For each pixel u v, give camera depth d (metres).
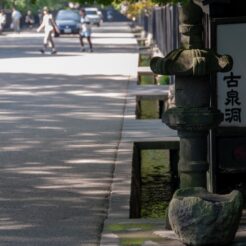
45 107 31.14
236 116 16.95
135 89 37.12
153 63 13.59
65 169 19.58
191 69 13.20
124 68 48.56
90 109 30.58
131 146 22.47
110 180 18.27
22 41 86.81
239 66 16.84
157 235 13.48
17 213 15.38
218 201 12.77
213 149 16.92
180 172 13.74
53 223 14.65
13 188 17.56
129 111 29.98
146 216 17.66
